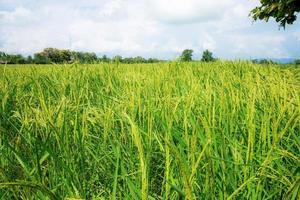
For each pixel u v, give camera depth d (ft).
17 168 5.90
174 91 11.39
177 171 5.57
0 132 6.82
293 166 6.29
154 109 8.01
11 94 10.23
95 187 6.50
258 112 8.34
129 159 6.63
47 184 5.94
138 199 4.79
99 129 8.25
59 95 11.07
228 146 6.55
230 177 5.20
